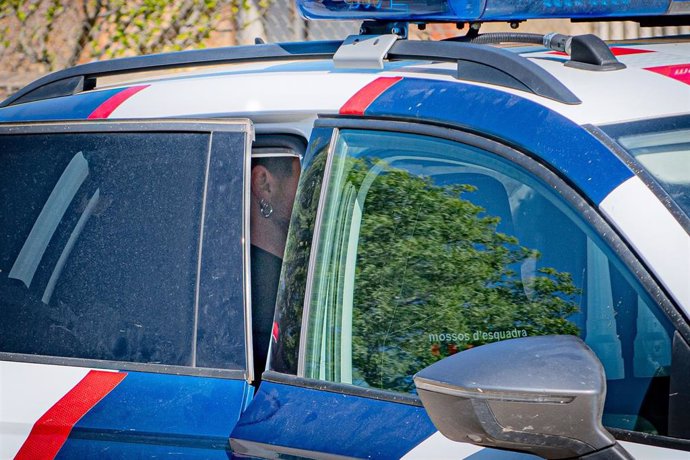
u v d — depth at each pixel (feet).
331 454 25.07
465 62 27.84
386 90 28.40
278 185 30.14
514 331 24.89
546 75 26.32
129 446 27.78
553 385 19.63
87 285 31.24
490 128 25.98
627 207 23.40
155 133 31.30
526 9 30.07
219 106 30.76
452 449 23.90
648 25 35.78
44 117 33.91
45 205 32.86
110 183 31.71
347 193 27.84
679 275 22.49
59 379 30.35
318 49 33.91
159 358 29.45
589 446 20.42
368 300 26.91
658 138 24.77
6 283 32.68
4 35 121.70
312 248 27.78
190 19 117.70
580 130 24.86
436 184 26.71
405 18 30.76
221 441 26.96
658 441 22.16
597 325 23.59
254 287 30.30
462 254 25.99
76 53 120.57
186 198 30.25
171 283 29.86
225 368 28.58
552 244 24.57
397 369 26.08
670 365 22.33
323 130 28.73
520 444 20.42
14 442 28.99
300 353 27.40
